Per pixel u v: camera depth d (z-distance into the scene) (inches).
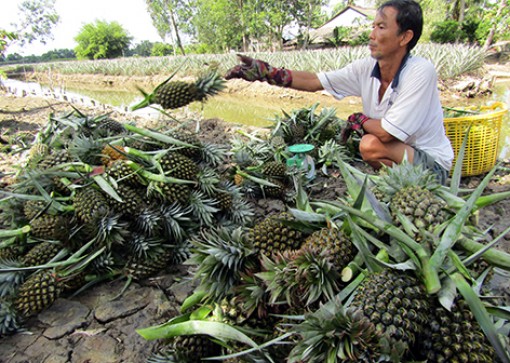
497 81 585.0
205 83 98.2
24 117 361.1
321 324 51.0
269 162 166.1
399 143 143.2
